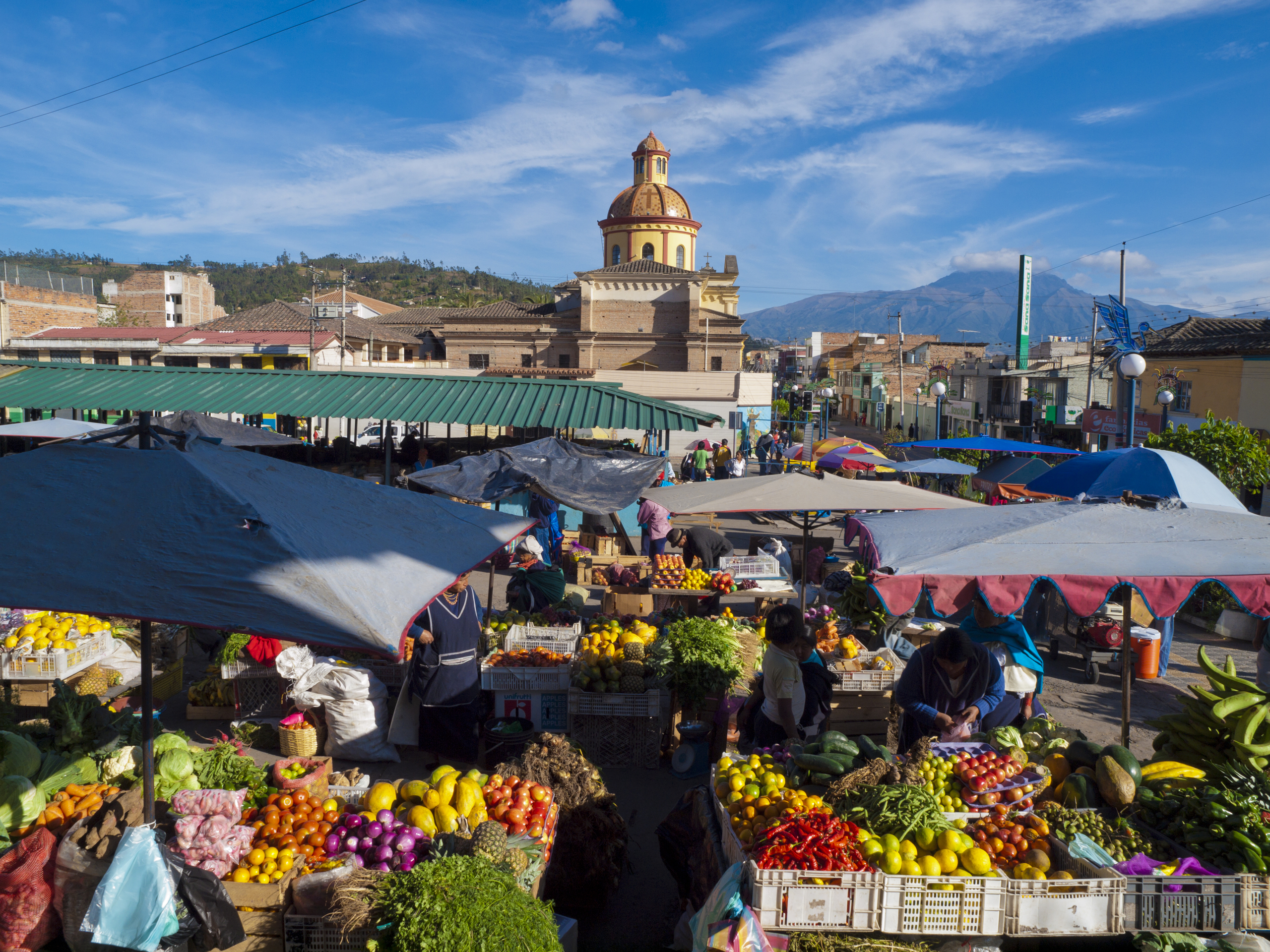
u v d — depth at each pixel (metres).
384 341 49.66
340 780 5.23
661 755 7.20
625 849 5.25
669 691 7.14
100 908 3.48
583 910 4.89
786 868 3.58
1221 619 12.00
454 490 11.07
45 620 7.08
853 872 3.54
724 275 54.06
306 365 37.75
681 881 4.96
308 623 2.91
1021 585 4.65
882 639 8.82
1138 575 4.58
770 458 32.91
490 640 7.97
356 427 28.70
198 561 3.09
